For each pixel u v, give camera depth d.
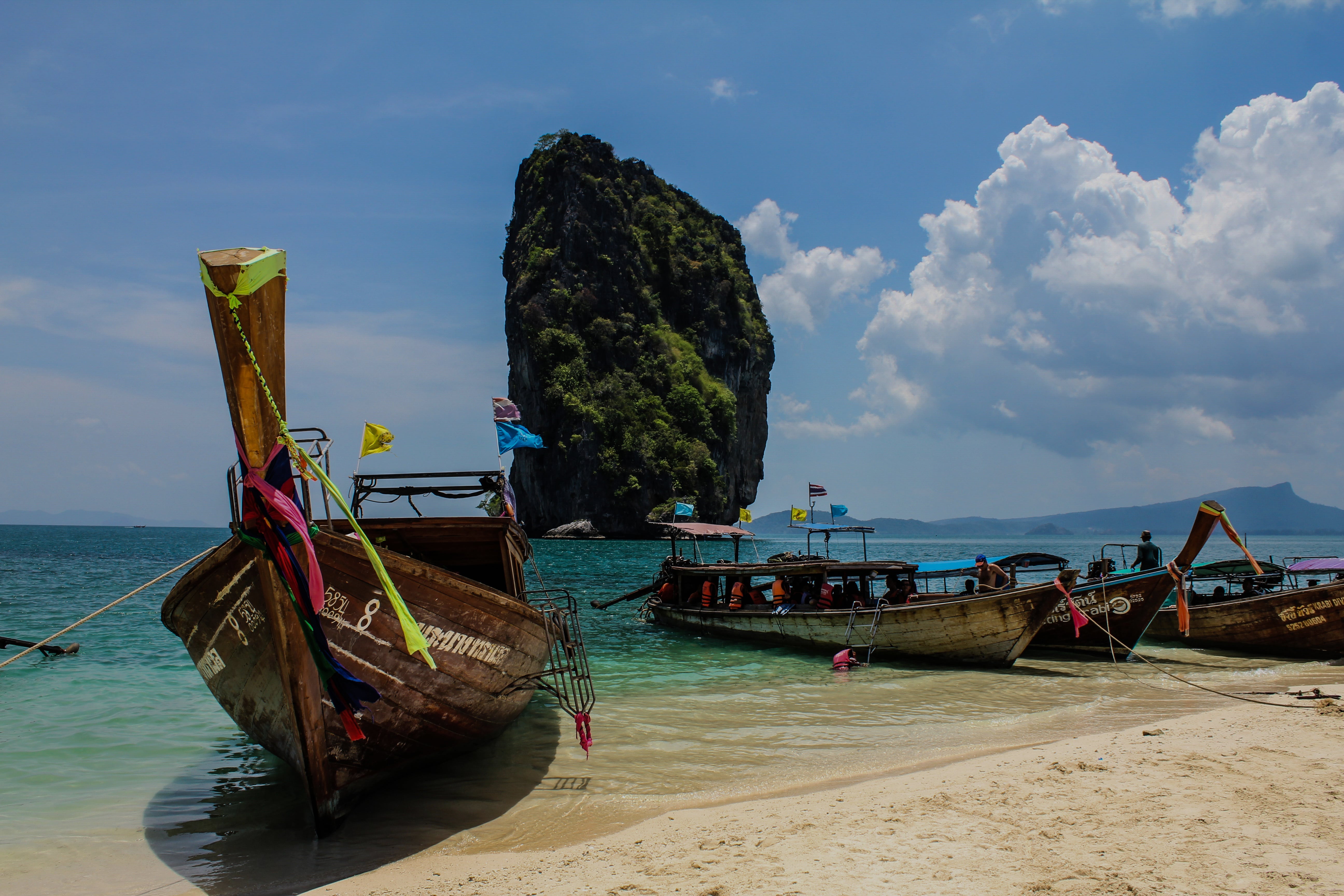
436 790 7.44
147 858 5.91
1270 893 4.23
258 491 5.22
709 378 115.06
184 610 6.96
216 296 4.85
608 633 19.06
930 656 14.20
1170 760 7.07
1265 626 15.32
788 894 4.49
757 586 19.20
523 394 107.81
